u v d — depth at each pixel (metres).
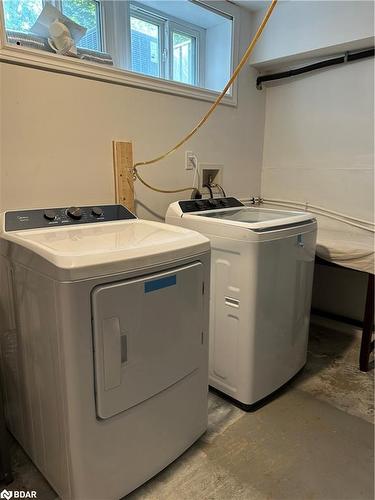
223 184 2.74
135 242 1.30
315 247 2.05
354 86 2.47
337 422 1.73
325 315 2.83
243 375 1.77
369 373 2.15
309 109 2.72
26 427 1.46
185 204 2.06
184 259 1.33
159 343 1.29
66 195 1.84
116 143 1.99
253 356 1.73
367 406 1.85
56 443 1.24
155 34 2.46
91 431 1.15
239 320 1.73
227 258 1.73
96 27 2.12
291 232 1.77
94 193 1.96
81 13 2.04
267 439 1.62
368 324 2.11
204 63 2.77
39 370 1.25
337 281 2.76
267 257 1.67
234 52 2.60
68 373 1.09
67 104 1.78
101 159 1.96
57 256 1.06
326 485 1.38
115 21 2.14
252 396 1.78
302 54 2.50
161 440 1.39
